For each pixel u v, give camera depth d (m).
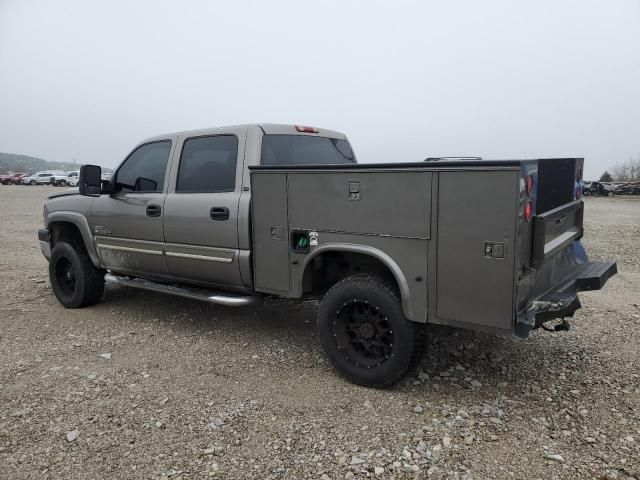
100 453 3.04
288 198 4.12
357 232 3.76
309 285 4.23
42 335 5.14
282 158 4.85
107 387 3.91
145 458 2.98
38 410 3.54
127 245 5.50
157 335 5.14
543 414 3.43
